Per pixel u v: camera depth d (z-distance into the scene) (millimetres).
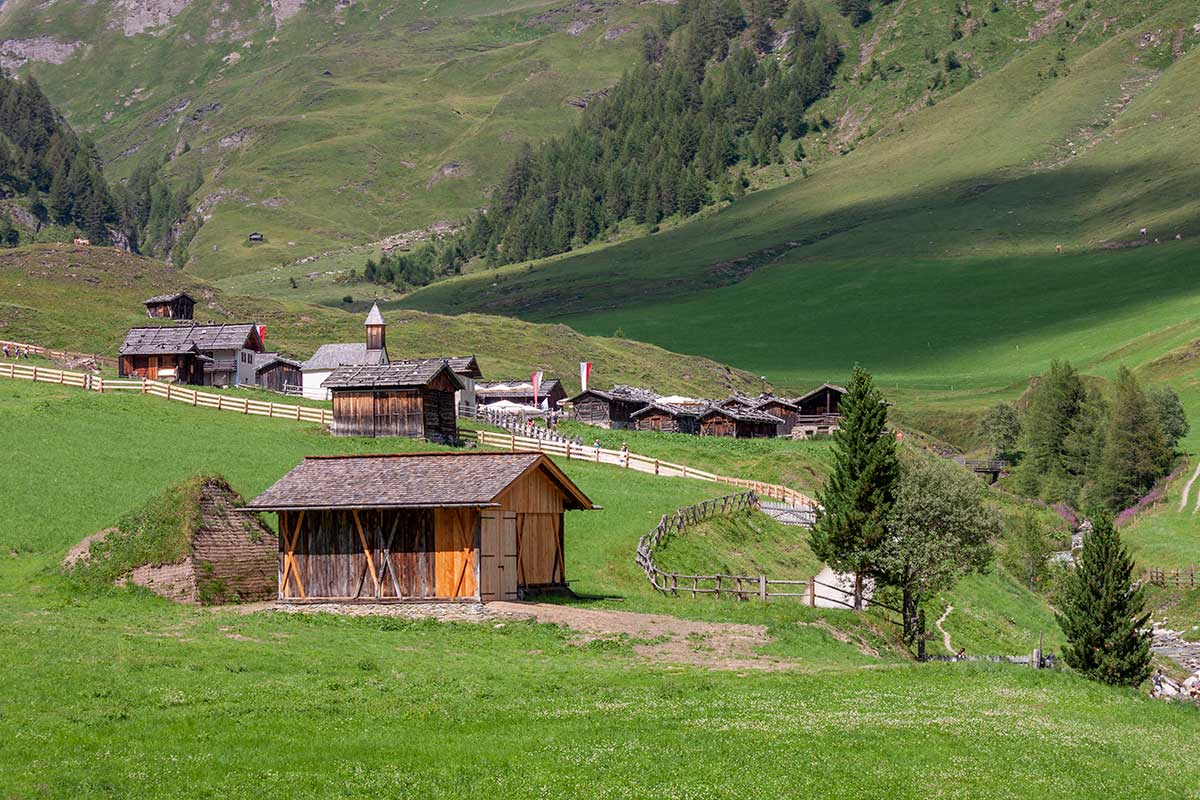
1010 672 42125
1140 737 33500
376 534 51094
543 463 55031
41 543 62156
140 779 24203
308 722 29453
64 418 95062
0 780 23391
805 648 46469
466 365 145625
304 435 101250
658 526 74562
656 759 27250
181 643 39781
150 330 149125
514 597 53406
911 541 59938
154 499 57156
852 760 27984
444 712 30953
